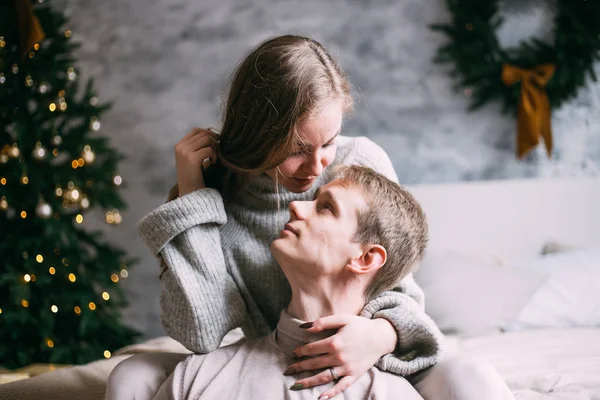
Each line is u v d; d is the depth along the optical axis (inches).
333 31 133.6
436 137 130.9
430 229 124.2
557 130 128.4
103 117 141.2
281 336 47.7
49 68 120.4
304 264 47.2
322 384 44.4
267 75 48.6
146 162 140.2
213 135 55.5
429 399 45.8
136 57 140.3
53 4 142.0
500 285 103.0
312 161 47.8
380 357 47.2
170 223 49.8
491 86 126.4
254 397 43.5
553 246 120.7
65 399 57.6
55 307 117.6
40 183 117.0
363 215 48.0
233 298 51.8
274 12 136.0
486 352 83.6
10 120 120.0
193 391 44.7
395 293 50.6
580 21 122.3
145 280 140.1
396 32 131.6
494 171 129.6
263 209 55.5
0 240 118.2
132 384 47.3
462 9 126.6
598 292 103.6
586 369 72.2
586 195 123.3
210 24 138.1
